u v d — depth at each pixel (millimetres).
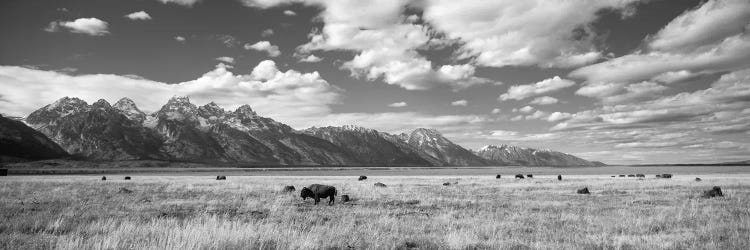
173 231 12805
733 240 12484
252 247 11062
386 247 11719
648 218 17156
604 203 24688
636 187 39406
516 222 16781
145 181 54031
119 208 21391
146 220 16812
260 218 18188
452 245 11945
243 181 54906
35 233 13508
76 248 10617
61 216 17375
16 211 19234
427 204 24562
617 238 13047
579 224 15977
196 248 10398
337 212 20656
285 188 34438
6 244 11672
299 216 18703
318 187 26047
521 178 68688
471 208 22609
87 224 15188
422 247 12031
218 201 25016
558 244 12195
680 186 40344
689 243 12281
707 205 23359
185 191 33656
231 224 14961
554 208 22109
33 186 38969
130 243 11430
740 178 60094
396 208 22828
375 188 39344
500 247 11703
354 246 11758
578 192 32812
